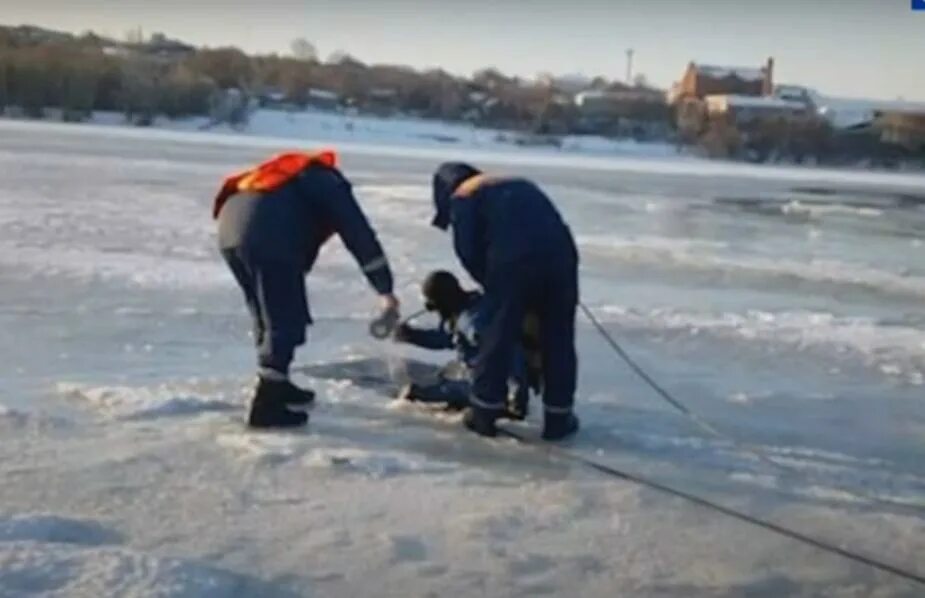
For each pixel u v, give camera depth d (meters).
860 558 5.89
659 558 5.73
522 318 7.59
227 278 14.52
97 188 28.08
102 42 114.69
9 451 6.78
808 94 120.19
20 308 11.84
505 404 7.74
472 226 7.54
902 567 5.80
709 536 6.07
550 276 7.48
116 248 17.20
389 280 7.62
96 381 8.80
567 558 5.64
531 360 8.11
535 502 6.42
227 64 110.06
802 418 9.05
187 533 5.64
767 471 7.38
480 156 70.75
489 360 7.61
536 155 81.69
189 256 16.77
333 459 6.86
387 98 113.69
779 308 15.52
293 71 112.19
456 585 5.25
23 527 5.39
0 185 26.97
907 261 23.44
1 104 91.50
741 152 108.62
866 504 6.80
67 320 11.34
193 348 10.32
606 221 29.05
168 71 101.62
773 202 42.12
